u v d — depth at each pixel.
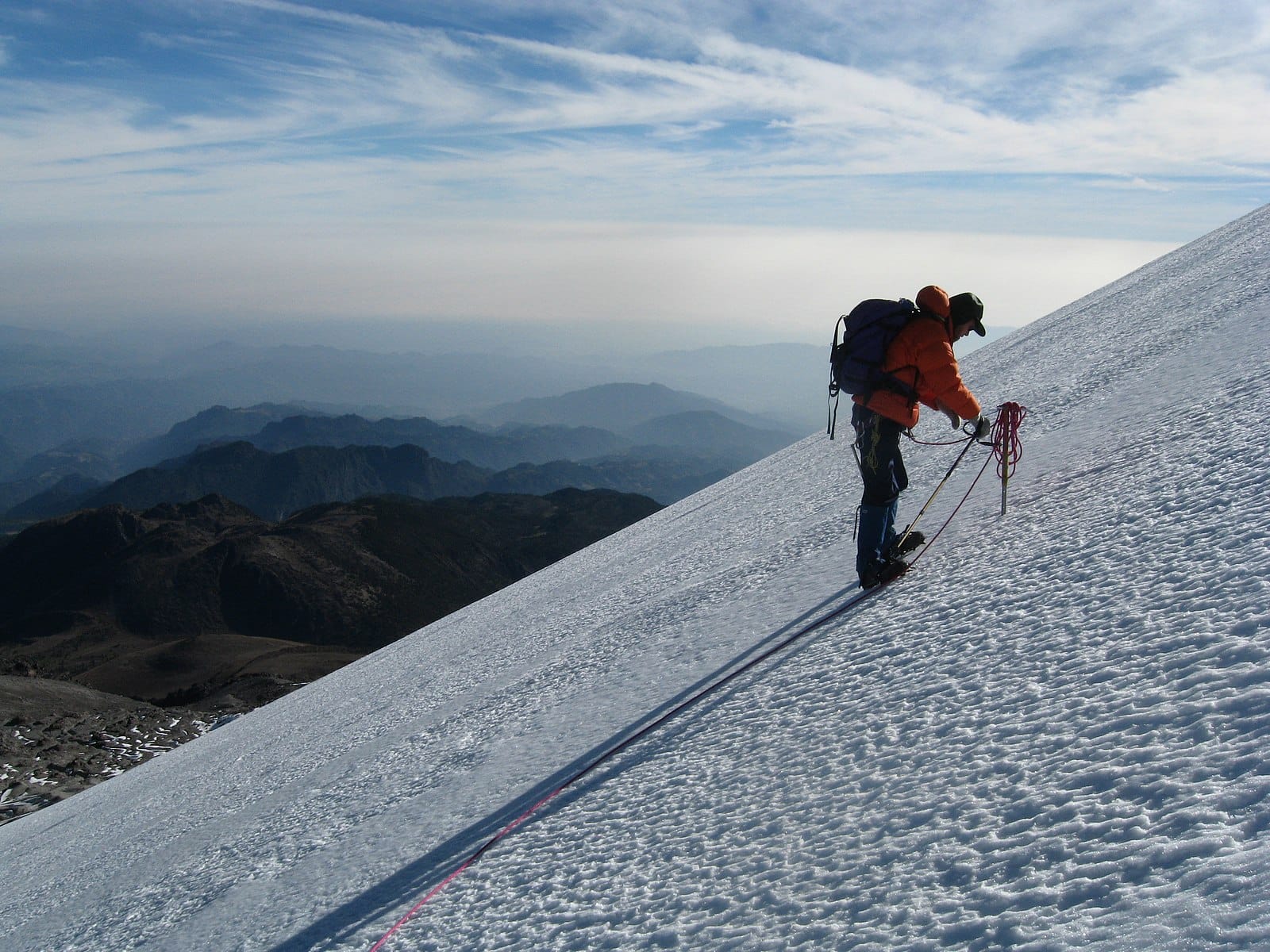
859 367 5.18
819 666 4.39
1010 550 4.77
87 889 8.91
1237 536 3.41
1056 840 2.14
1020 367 16.86
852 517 8.80
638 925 2.78
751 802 3.29
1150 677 2.70
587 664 8.01
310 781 8.73
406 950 3.42
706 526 17.75
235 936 4.64
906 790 2.79
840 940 2.19
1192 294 13.55
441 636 20.64
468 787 5.43
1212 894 1.66
